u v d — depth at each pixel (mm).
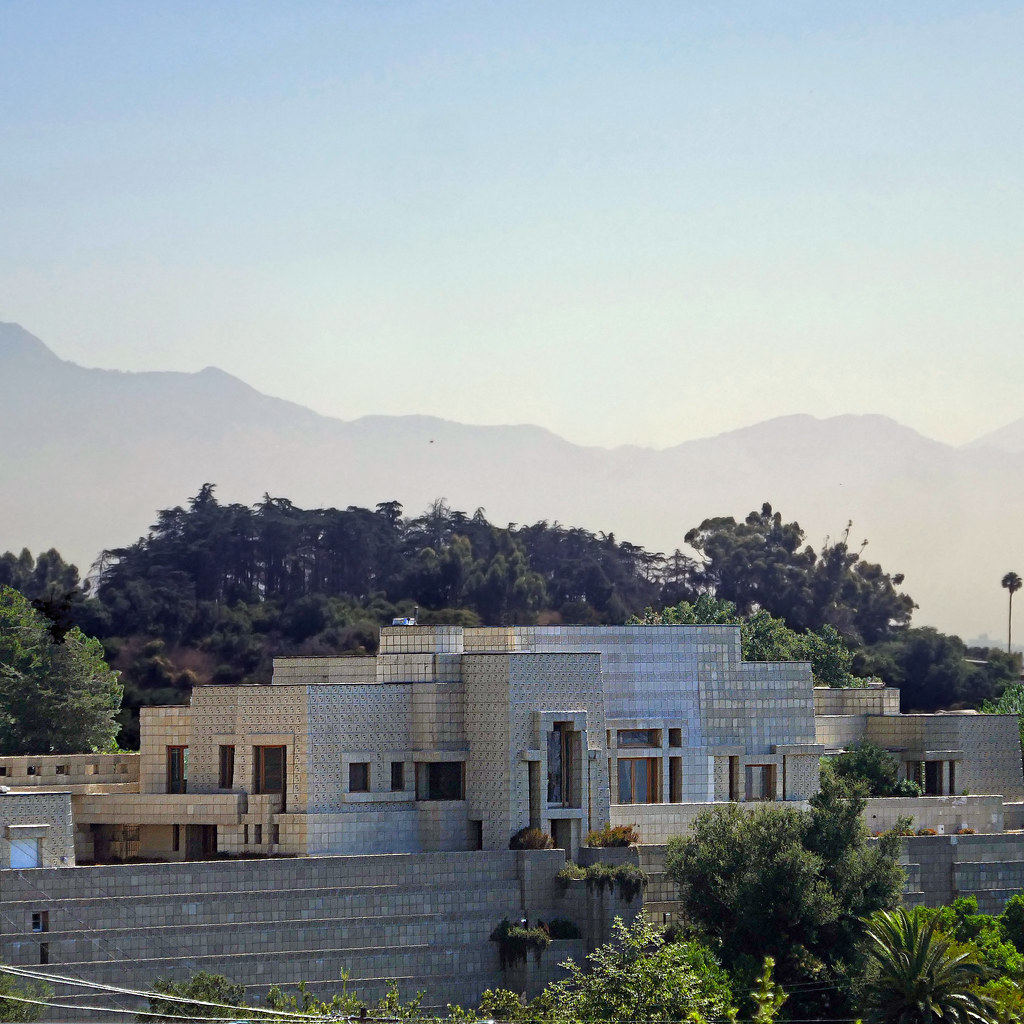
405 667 184250
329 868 167375
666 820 191875
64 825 164250
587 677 182750
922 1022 159875
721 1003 150750
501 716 178500
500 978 170250
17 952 151875
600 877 172625
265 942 161875
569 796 180500
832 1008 170250
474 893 172375
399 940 167500
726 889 173500
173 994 148125
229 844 175000
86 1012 149250
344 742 176000
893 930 164375
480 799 179125
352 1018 145375
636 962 154000
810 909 170500
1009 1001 160625
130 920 157625
